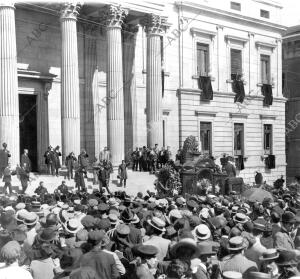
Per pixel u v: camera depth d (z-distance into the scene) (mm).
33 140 34875
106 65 35656
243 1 48594
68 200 18172
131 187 31328
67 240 9023
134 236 9312
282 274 6973
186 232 8078
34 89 34562
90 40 37469
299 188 31609
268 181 50938
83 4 33938
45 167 34469
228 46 47125
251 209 15836
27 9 33969
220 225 10992
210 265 7859
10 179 25172
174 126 42938
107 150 31062
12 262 6219
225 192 27172
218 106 46312
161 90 38531
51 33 35438
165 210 13656
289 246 9531
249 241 8602
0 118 28797
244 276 7074
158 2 37781
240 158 47156
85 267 6348
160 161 35062
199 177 26578
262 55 51125
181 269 6176
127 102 39500
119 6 34500
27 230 9469
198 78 44375
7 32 28859
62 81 32312
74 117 32219
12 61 28969
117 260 7477
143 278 6816
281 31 52594
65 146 32125
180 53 43156
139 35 40406
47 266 7301
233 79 47969
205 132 45562
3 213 10320
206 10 44562
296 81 56688
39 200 19266
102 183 28422
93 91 37594
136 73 40125
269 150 51969
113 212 11531
